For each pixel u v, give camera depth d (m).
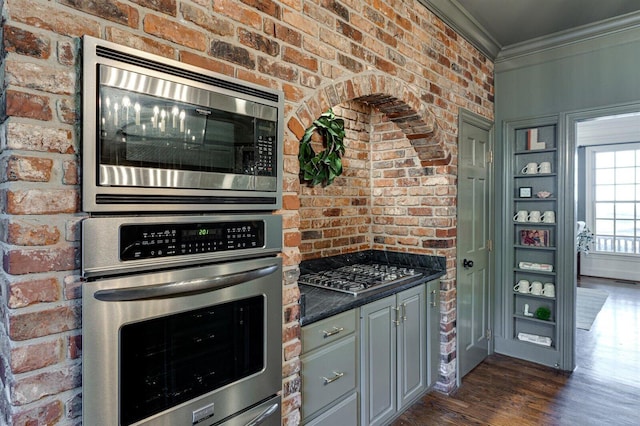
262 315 1.35
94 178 0.93
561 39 2.90
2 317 0.91
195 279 1.12
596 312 4.50
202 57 1.20
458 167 2.71
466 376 2.88
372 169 3.00
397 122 2.40
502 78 3.26
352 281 2.21
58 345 0.92
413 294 2.36
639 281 6.09
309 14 1.58
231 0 1.29
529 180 3.27
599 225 6.48
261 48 1.38
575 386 2.71
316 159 2.48
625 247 6.24
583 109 2.87
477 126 3.00
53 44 0.91
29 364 0.88
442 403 2.48
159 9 1.10
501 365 3.08
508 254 3.28
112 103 0.95
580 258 6.64
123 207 0.99
